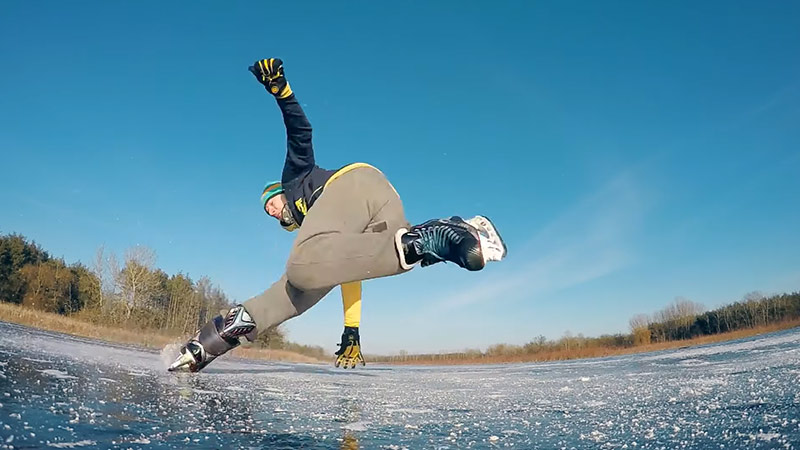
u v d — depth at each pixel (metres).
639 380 3.50
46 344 3.75
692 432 1.56
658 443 1.46
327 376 4.46
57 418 1.39
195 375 2.91
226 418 1.70
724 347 7.35
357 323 3.27
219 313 2.88
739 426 1.59
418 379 4.54
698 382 2.98
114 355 3.78
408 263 2.17
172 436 1.37
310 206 2.59
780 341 6.69
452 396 2.84
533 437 1.60
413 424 1.83
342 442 1.48
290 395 2.51
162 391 2.13
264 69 2.38
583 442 1.52
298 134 2.57
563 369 6.03
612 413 2.04
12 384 1.77
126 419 1.49
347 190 2.45
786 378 2.68
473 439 1.57
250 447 1.33
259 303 2.73
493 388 3.42
